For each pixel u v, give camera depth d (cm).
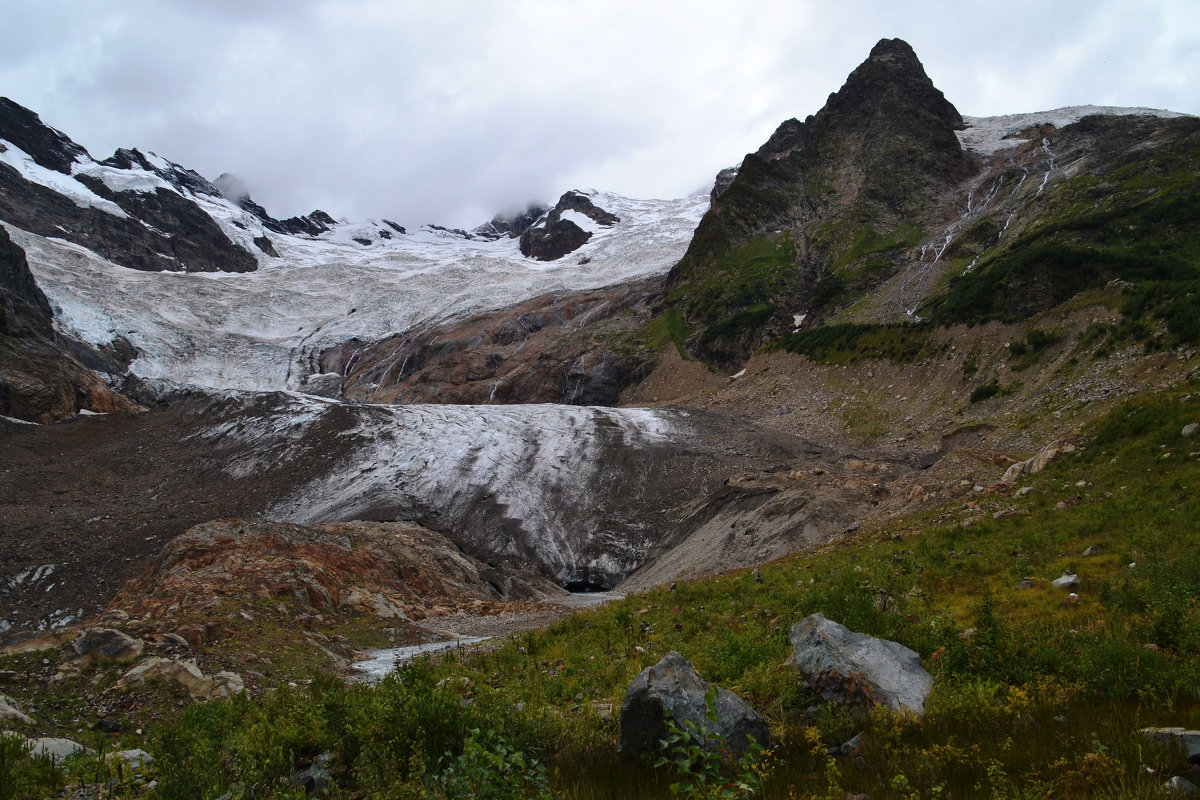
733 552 3931
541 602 3781
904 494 3553
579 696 1196
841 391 7138
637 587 4284
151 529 4825
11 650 1588
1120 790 571
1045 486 2364
